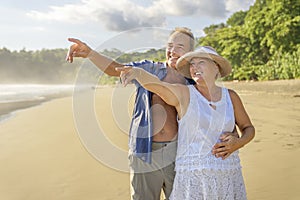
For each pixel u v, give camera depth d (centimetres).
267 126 767
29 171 513
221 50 3662
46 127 925
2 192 430
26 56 7056
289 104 1162
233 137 231
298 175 440
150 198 257
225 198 229
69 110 1345
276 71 2558
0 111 1352
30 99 1984
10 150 653
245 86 2036
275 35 2827
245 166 486
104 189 430
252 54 3325
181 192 232
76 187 441
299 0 2706
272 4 2884
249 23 3378
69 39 243
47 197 412
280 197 379
